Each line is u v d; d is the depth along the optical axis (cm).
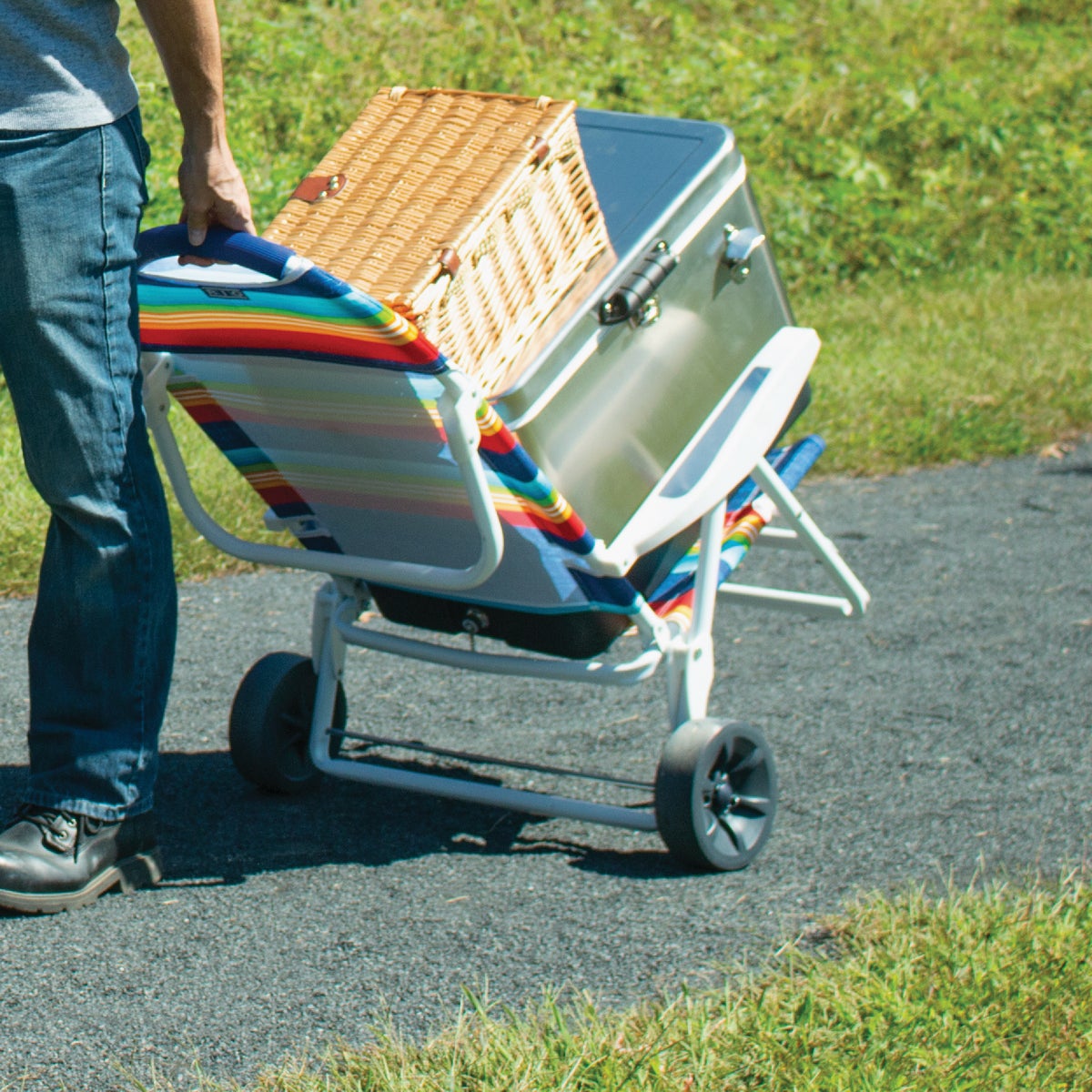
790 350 873
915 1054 609
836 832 874
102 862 760
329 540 873
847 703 1078
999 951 692
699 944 738
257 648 1152
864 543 1437
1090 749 1004
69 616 744
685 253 811
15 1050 633
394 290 691
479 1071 597
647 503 818
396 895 787
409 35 2566
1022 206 2625
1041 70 3156
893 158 2697
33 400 711
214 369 768
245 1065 629
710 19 3084
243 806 892
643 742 1014
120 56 704
